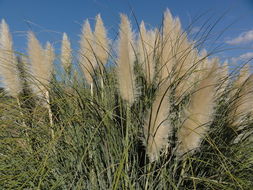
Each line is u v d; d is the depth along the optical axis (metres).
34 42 1.60
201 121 1.10
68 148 1.43
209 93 1.10
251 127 1.54
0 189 1.33
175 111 1.38
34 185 1.34
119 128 1.41
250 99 1.42
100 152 1.40
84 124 1.42
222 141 1.41
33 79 1.64
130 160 1.28
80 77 1.85
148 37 1.58
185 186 1.26
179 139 1.16
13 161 1.45
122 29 1.36
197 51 1.64
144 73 1.49
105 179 1.34
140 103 1.41
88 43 1.64
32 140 1.58
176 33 1.52
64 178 1.33
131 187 1.16
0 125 1.55
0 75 1.69
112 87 1.65
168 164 1.33
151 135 1.11
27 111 1.66
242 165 1.37
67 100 1.50
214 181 1.23
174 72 1.45
